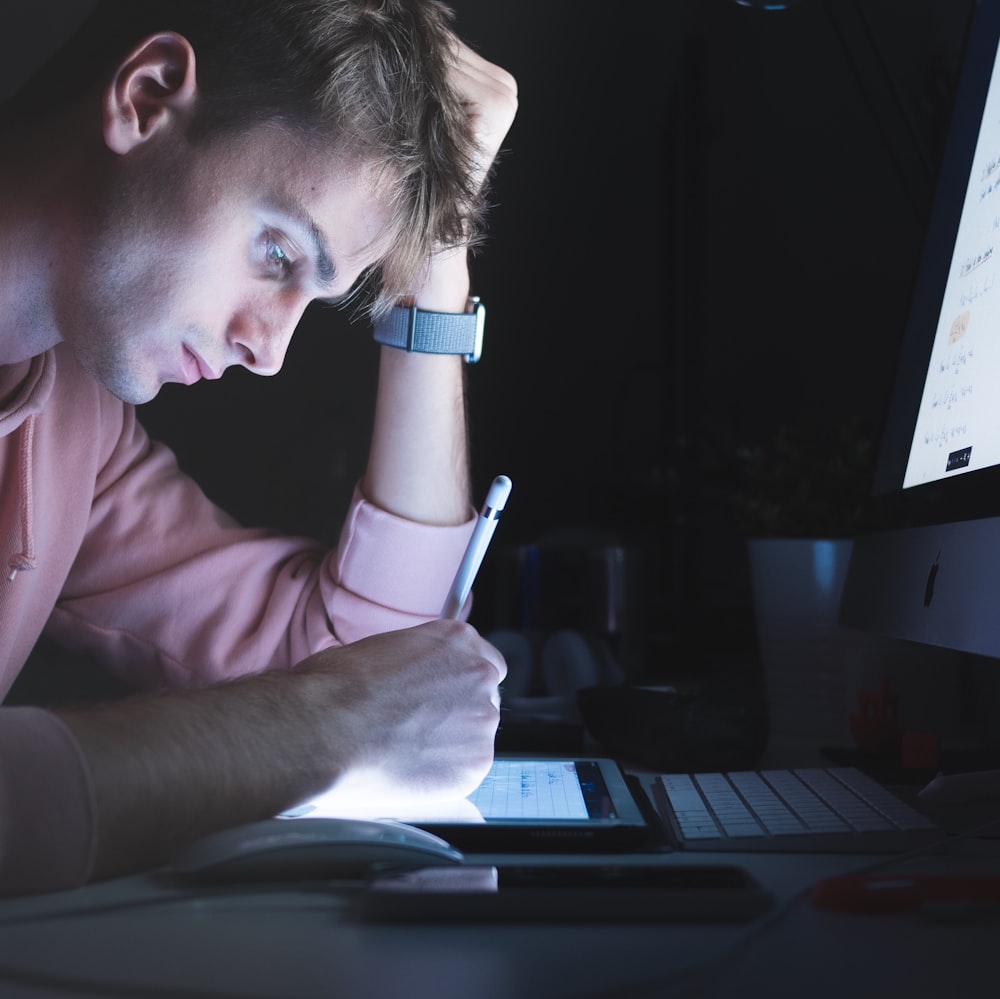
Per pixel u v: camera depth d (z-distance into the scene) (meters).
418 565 1.19
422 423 1.20
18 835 0.54
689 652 1.69
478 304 1.23
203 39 0.92
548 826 0.66
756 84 1.99
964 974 0.44
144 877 0.58
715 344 1.98
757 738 0.96
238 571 1.23
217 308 0.94
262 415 1.93
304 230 0.91
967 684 1.24
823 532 1.32
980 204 0.94
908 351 1.13
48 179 0.95
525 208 2.05
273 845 0.56
